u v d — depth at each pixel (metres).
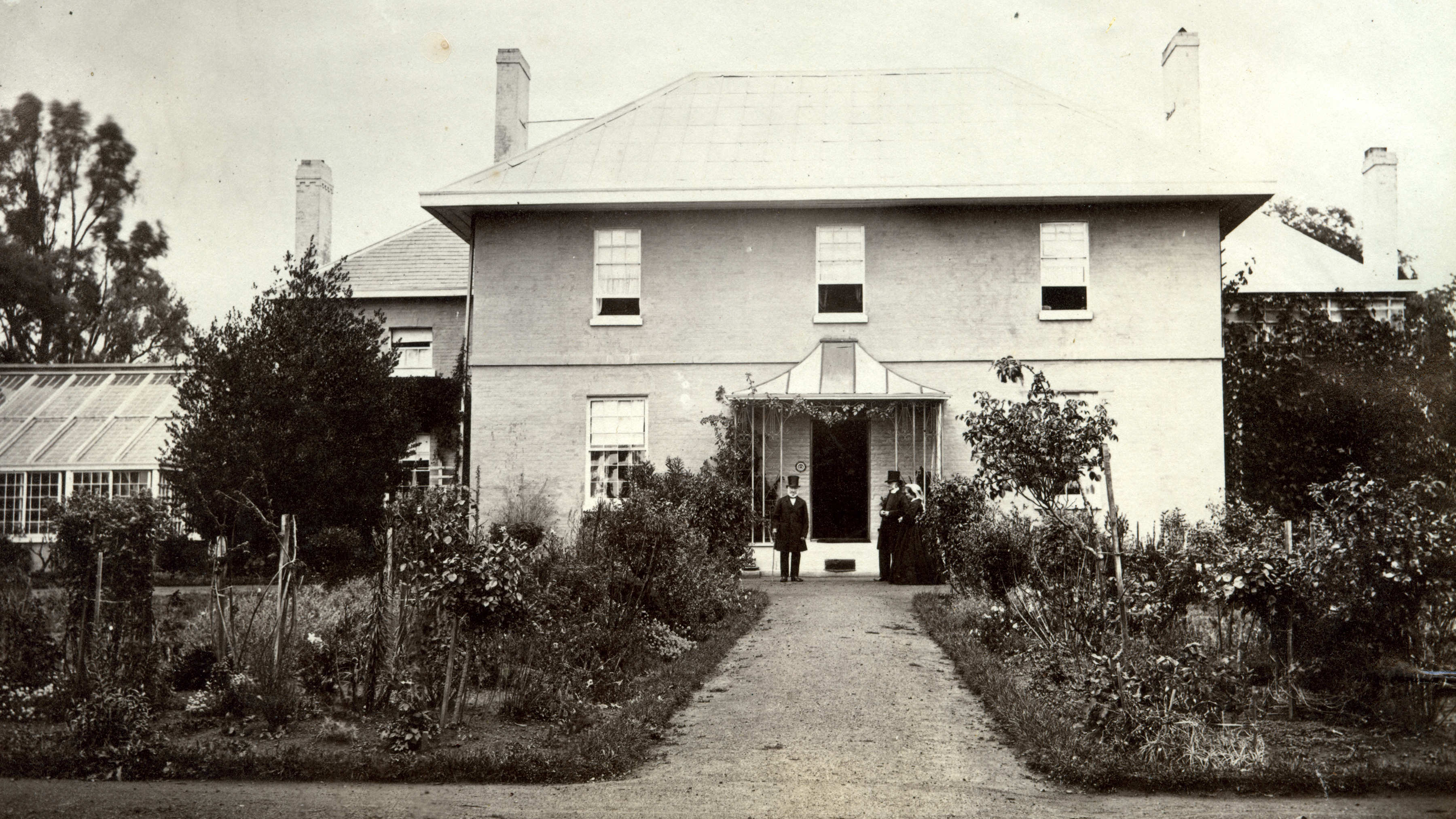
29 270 32.19
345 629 10.96
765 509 22.38
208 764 8.59
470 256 24.55
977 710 10.46
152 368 29.94
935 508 16.94
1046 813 7.63
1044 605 12.33
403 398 23.69
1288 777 8.20
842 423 23.27
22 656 10.55
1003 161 23.25
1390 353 21.45
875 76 26.34
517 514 22.19
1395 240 28.97
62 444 27.56
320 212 30.17
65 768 8.59
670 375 23.31
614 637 11.93
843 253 23.42
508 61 27.23
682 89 26.30
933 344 22.98
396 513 9.83
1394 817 7.54
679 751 9.27
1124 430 22.50
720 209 23.53
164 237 33.38
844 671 11.96
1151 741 8.72
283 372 22.06
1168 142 24.11
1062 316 22.81
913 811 7.66
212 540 21.08
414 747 8.77
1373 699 9.91
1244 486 22.06
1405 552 9.88
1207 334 22.61
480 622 9.56
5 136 31.22
